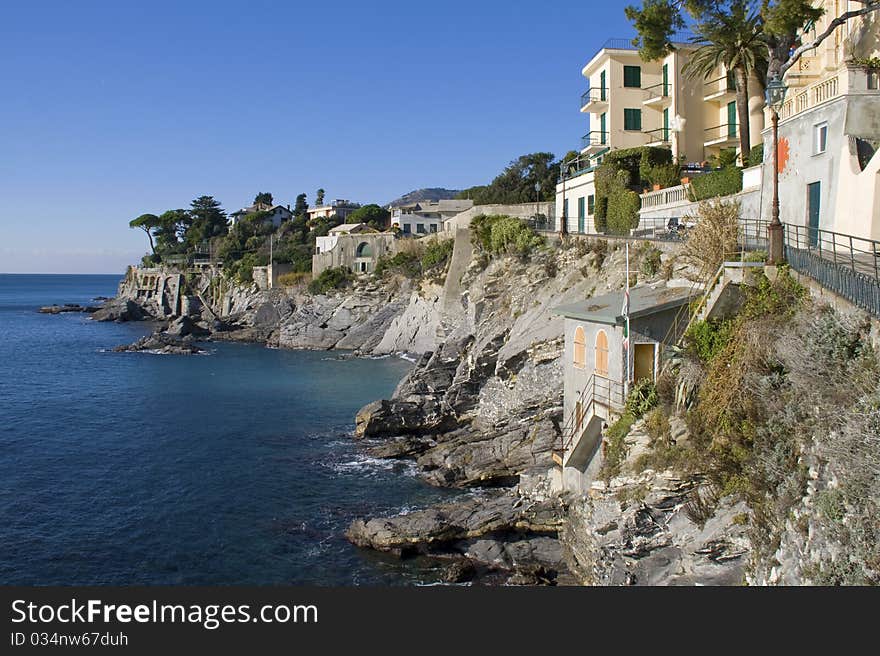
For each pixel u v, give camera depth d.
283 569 29.53
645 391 26.22
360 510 36.47
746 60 45.75
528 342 46.00
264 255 138.50
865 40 34.56
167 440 50.69
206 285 147.75
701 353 24.17
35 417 58.56
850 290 19.31
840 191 27.55
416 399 54.25
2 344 113.19
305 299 113.38
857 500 15.31
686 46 58.75
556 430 40.59
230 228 173.75
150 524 34.75
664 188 51.38
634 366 27.47
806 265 22.05
